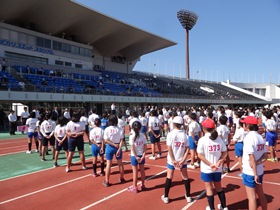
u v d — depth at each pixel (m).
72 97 27.23
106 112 11.08
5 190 6.43
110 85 38.38
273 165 8.51
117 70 52.25
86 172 8.03
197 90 58.25
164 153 11.08
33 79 27.62
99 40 44.31
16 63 28.88
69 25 36.44
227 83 79.62
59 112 22.23
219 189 4.77
